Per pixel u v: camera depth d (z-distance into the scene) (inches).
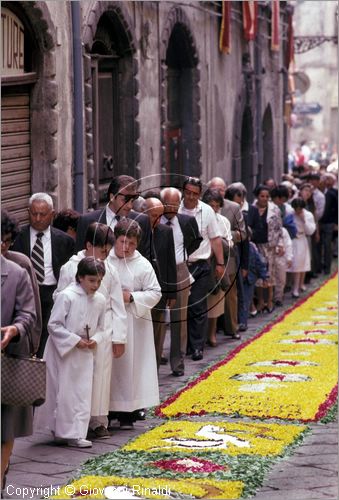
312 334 1073.5
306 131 4638.3
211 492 544.4
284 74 2404.0
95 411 669.9
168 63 1480.1
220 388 798.5
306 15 4606.3
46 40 965.8
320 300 1353.3
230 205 1016.9
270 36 2171.5
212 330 1011.9
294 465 609.0
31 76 962.1
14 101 946.1
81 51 1034.7
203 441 645.3
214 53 1635.1
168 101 1482.5
